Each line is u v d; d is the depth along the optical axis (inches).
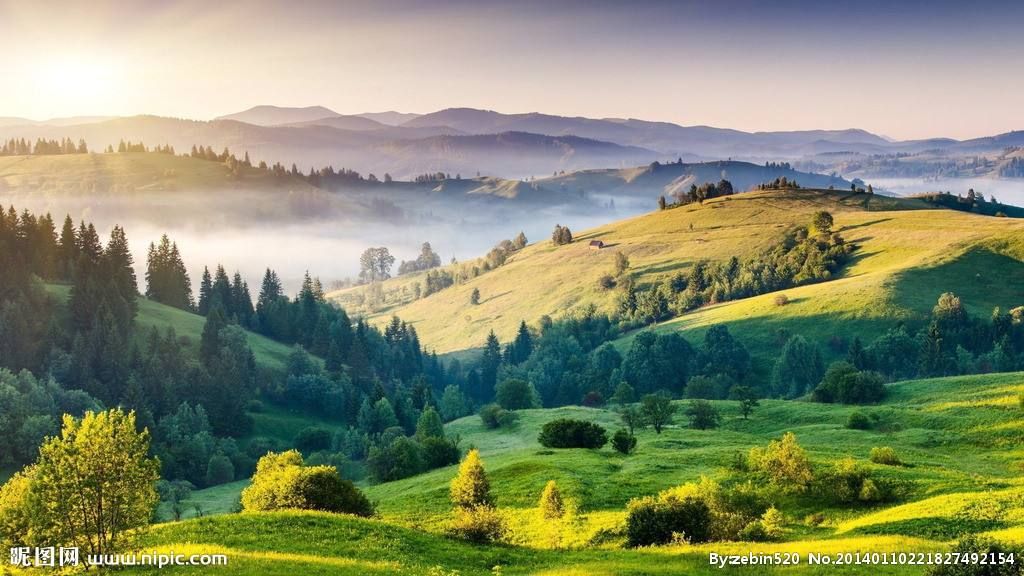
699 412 4660.4
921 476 2532.0
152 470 1424.7
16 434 4980.3
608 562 1695.4
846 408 4638.3
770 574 1513.3
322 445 6230.3
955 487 2289.6
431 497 2903.5
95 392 6210.6
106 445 1365.7
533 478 2997.0
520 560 1802.4
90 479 1337.4
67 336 6771.7
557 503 2357.3
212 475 5428.2
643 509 2053.4
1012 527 1756.9
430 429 5054.1
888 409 4308.6
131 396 6008.9
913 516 1984.5
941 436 3627.0
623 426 4896.7
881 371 6825.8
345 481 2341.3
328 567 1465.3
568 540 2126.0
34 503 1321.4
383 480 4074.8
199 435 5679.1
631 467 3093.0
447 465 4192.9
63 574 1332.4
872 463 2824.8
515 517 2488.9
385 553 1695.4
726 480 2664.9
